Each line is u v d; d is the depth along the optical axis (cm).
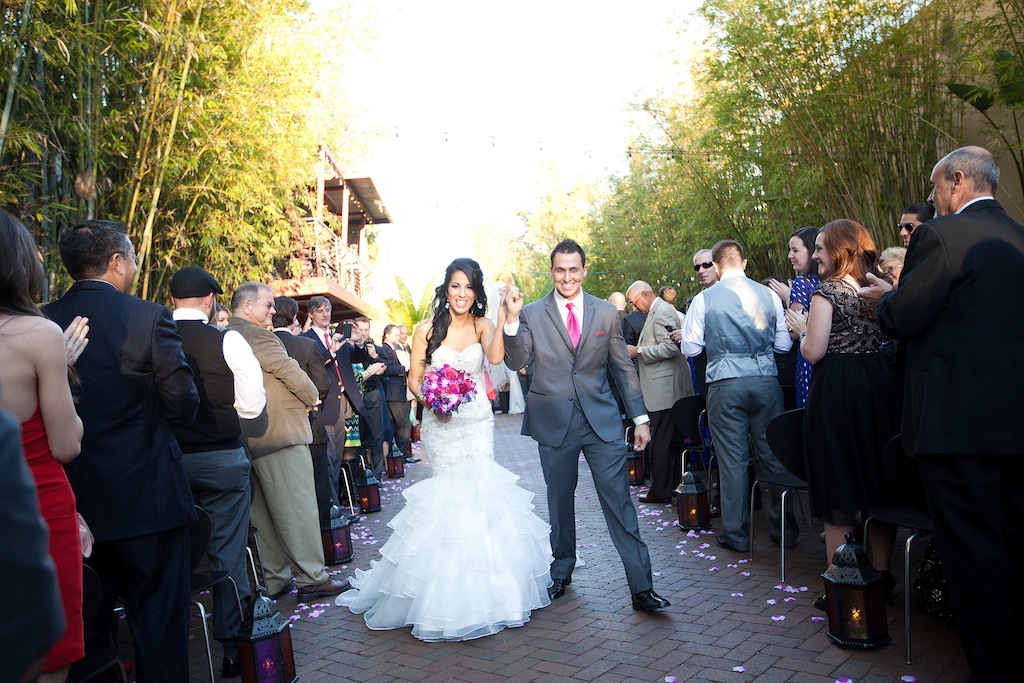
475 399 441
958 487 272
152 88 615
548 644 371
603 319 430
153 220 689
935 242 280
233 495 378
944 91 722
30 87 489
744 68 827
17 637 89
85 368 277
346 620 436
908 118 739
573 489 446
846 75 762
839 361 381
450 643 384
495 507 425
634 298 849
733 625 377
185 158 685
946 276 276
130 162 638
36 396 212
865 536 396
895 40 720
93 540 274
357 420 871
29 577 90
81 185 555
